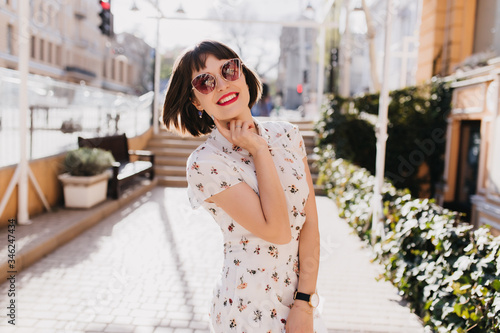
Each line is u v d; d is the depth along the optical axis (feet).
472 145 27.86
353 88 83.41
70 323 10.07
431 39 32.22
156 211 22.66
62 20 73.26
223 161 3.99
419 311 11.27
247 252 4.19
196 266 14.46
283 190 4.03
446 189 29.89
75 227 17.44
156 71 39.22
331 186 27.86
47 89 23.18
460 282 9.21
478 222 24.09
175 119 4.86
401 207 13.42
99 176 21.44
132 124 35.86
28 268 13.60
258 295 4.10
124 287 12.41
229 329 4.10
